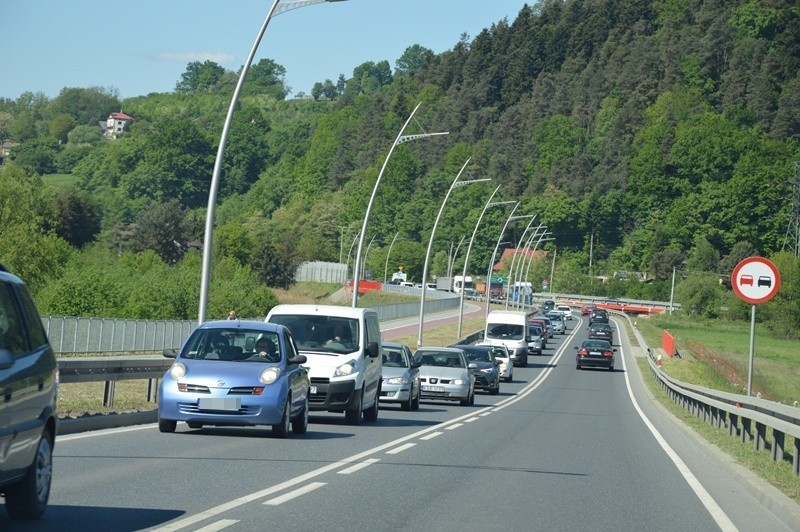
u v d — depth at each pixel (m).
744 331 139.75
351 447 21.66
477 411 38.28
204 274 32.66
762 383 78.12
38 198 116.94
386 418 31.86
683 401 42.12
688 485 18.14
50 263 96.62
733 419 28.25
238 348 22.70
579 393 54.78
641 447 25.67
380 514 13.23
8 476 10.90
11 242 95.06
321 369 27.08
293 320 28.28
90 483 14.66
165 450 19.12
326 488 15.33
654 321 156.12
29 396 11.28
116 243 187.50
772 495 15.76
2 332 11.09
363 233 54.81
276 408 21.70
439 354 43.94
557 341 116.81
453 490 15.92
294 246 175.25
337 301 161.00
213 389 21.56
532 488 16.70
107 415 23.94
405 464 19.06
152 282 88.69
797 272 126.62
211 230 32.75
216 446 20.23
